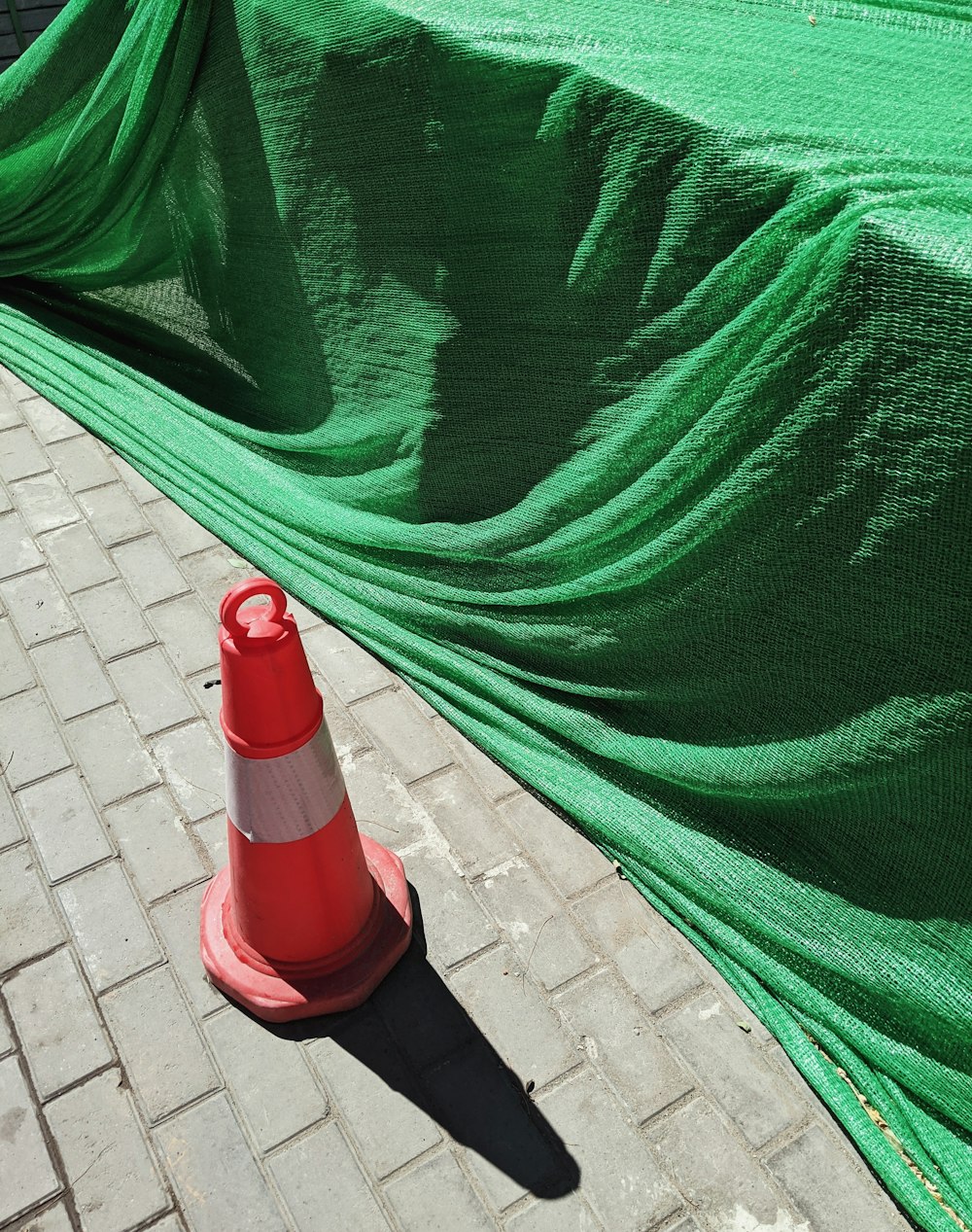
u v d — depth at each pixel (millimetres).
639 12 3105
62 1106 2520
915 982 2506
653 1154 2459
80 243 4945
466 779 3314
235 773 2361
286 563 4023
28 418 4832
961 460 2068
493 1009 2727
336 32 3129
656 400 2678
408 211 3234
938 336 2027
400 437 3699
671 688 2971
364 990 2699
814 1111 2537
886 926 2584
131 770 3293
